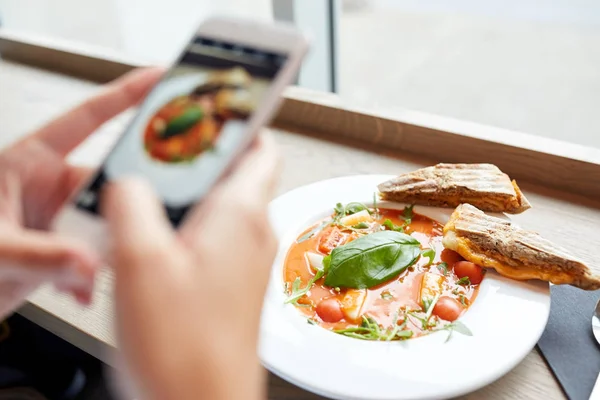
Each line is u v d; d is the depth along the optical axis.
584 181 0.80
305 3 1.24
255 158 0.44
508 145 0.83
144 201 0.38
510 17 1.89
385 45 1.83
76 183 0.56
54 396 1.04
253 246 0.39
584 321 0.63
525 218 0.78
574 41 1.73
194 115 0.48
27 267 0.41
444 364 0.56
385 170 0.89
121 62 1.20
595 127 1.41
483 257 0.65
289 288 0.65
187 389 0.35
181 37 1.66
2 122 1.14
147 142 0.48
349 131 0.97
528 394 0.58
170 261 0.36
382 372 0.55
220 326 0.37
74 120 0.57
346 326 0.61
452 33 1.85
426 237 0.71
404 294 0.64
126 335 0.36
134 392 0.37
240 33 0.51
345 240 0.71
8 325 1.08
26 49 1.35
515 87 1.59
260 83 0.48
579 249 0.72
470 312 0.61
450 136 0.87
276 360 0.57
